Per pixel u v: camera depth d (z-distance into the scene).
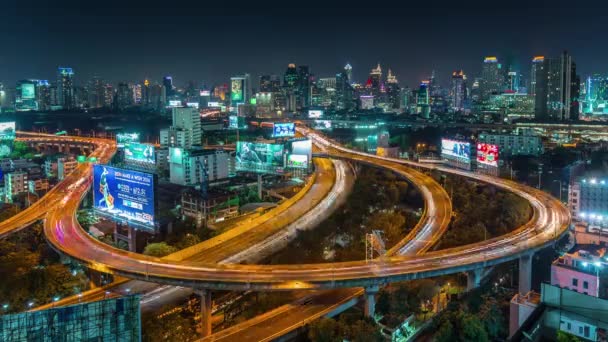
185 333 168.38
